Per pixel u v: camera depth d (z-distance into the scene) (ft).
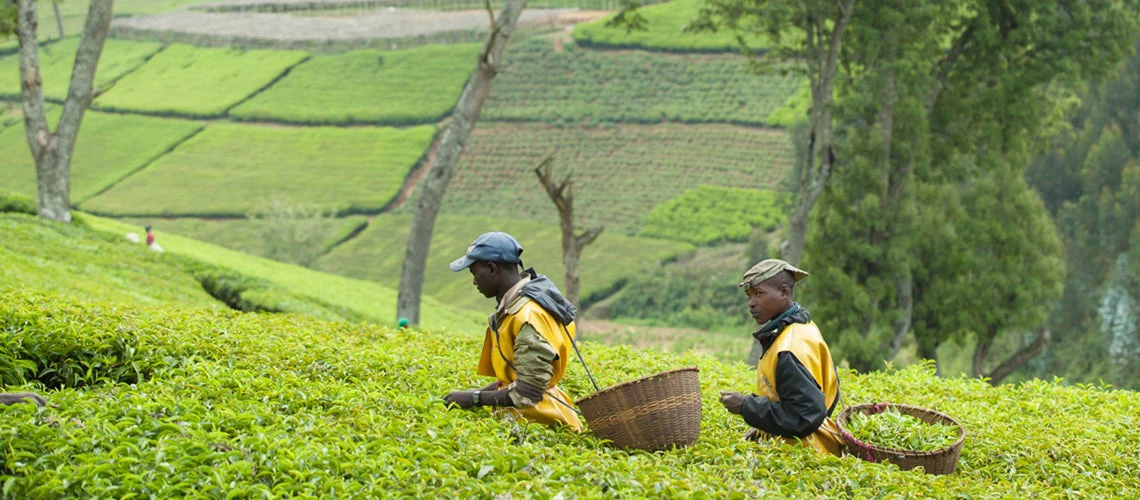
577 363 32.35
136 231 115.96
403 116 339.36
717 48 339.57
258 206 279.08
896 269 96.63
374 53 376.27
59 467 16.11
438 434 19.35
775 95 315.58
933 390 34.68
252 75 371.35
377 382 25.63
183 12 432.25
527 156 309.83
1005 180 103.45
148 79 376.68
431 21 396.16
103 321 27.07
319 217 261.85
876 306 99.09
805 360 20.84
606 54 347.97
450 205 292.40
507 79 343.26
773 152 294.25
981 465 23.43
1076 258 193.16
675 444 20.75
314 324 36.11
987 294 103.14
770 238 253.85
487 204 291.17
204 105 353.92
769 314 21.63
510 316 21.47
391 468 17.08
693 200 279.49
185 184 312.09
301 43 387.55
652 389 20.38
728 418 26.30
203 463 17.03
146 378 25.17
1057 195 210.18
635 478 17.62
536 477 17.21
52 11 437.17
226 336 28.02
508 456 18.08
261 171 317.63
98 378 25.14
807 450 20.76
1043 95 102.53
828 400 21.53
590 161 303.48
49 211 90.27
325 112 346.33
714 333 215.51
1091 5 93.81
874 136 94.32
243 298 80.23
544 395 22.04
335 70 370.94
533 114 326.24
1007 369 108.78
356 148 327.06
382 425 19.90
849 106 90.22
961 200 106.63
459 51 371.35
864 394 32.12
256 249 274.36
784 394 20.83
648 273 243.40
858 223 96.78
